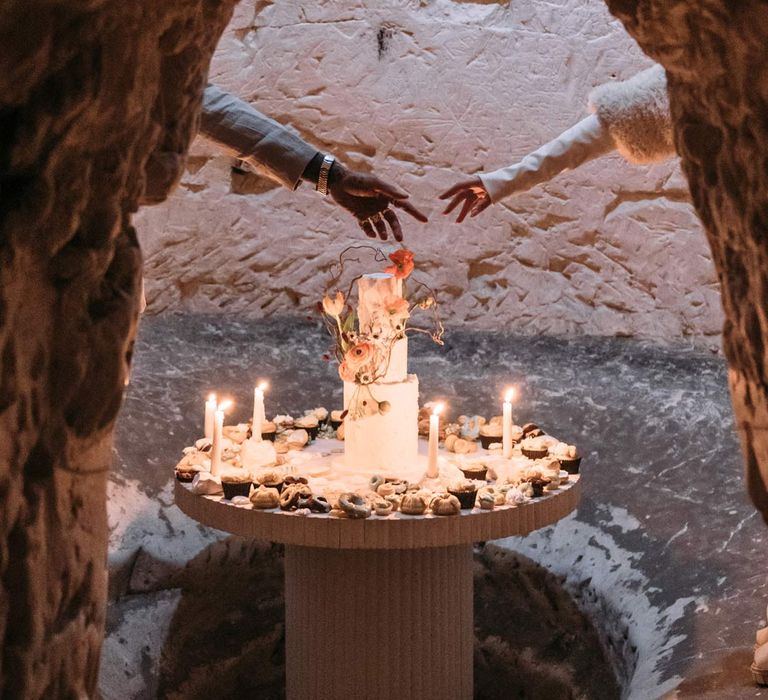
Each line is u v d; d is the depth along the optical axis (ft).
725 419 12.45
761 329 4.25
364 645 8.56
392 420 8.75
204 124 9.11
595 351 14.53
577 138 9.72
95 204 3.57
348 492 8.17
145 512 11.00
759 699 7.50
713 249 4.55
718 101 4.05
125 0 3.22
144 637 10.18
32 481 3.60
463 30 15.05
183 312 14.79
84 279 3.58
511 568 11.32
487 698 11.21
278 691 11.43
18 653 3.51
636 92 9.25
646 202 14.97
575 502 8.57
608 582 10.41
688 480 11.37
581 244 15.11
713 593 9.43
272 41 15.02
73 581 3.87
